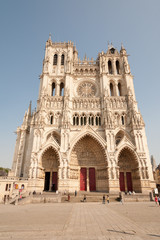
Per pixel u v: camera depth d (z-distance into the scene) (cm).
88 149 5431
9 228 1398
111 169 4566
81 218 1822
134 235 1184
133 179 4903
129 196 3669
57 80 6328
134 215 1998
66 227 1427
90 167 5172
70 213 2156
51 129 5297
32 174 4422
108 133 5022
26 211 2348
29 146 5191
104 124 5247
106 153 4731
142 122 5603
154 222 1612
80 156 5306
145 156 4738
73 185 4778
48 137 5281
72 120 5578
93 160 5269
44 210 2436
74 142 4891
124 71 6519
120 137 5522
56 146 4759
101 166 5009
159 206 2839
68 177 4425
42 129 5022
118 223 1575
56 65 6788
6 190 3978
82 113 5688
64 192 4091
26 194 3984
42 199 3475
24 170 4878
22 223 1584
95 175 5075
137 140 4962
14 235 1202
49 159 5141
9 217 1892
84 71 6794
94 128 5350
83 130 5091
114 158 4656
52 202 3456
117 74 6681
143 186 4428
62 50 7075
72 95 6106
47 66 6462
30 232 1277
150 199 3672
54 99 5850
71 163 4991
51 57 6919
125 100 5894
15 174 4981
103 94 5906
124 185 4925
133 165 4984
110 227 1420
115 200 3688
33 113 5750
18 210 2452
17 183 4194
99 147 5128
